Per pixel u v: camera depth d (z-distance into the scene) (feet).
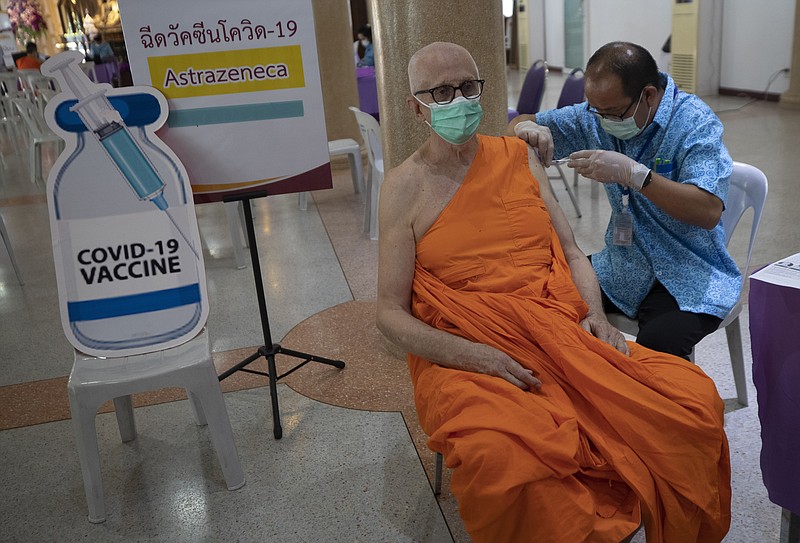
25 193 22.93
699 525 5.29
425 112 6.18
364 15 46.78
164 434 8.77
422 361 6.31
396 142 9.46
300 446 8.26
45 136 23.88
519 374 5.60
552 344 5.61
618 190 7.34
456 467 5.16
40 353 11.35
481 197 6.24
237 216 14.35
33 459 8.42
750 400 8.39
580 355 5.52
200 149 7.90
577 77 16.26
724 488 5.50
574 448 4.94
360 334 10.94
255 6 7.66
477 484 4.91
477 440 5.02
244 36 7.71
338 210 18.31
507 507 4.84
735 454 7.47
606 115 6.92
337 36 23.53
